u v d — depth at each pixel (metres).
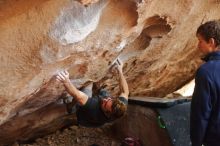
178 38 3.05
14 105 2.26
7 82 1.93
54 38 1.84
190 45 3.47
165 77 3.93
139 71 3.46
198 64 3.99
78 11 1.82
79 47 2.08
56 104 3.07
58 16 1.77
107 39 2.23
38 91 2.44
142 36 2.67
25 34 1.74
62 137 3.83
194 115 2.03
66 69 2.31
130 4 2.04
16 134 3.15
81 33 1.93
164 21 2.45
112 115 2.76
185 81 4.35
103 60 2.52
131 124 3.68
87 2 1.59
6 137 3.10
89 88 2.98
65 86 2.53
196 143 2.07
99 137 3.95
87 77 2.73
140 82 3.77
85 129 4.04
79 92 2.70
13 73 1.90
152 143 3.44
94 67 2.56
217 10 2.94
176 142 3.23
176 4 2.37
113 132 4.00
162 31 2.59
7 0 1.53
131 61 3.04
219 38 2.04
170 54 3.39
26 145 3.47
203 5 2.71
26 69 1.93
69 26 1.84
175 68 3.84
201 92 1.99
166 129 3.27
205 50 2.12
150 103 3.45
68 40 1.91
